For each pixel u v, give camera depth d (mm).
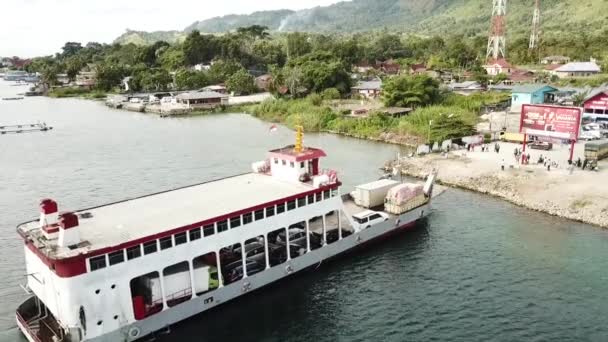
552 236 61062
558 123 84500
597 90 133250
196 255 42500
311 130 143125
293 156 54219
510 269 52438
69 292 35344
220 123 161125
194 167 99250
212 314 44812
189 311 42281
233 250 51531
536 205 71375
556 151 97750
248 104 197000
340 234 55156
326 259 54094
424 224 66062
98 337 37250
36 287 40281
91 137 136000
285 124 155875
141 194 81250
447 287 49125
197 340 41125
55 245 37188
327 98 183750
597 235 61094
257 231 46844
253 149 116750
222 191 52062
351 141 126062
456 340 40594
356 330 42531
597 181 76812
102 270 36812
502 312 44406
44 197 80500
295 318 44469
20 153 115000
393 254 57125
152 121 167250
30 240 38656
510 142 108375
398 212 62656
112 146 122250
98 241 38438
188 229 41438
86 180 90438
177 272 42000
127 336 38750
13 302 46656
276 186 53469
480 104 147375
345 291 49000
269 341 41156
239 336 41781
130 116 181250
